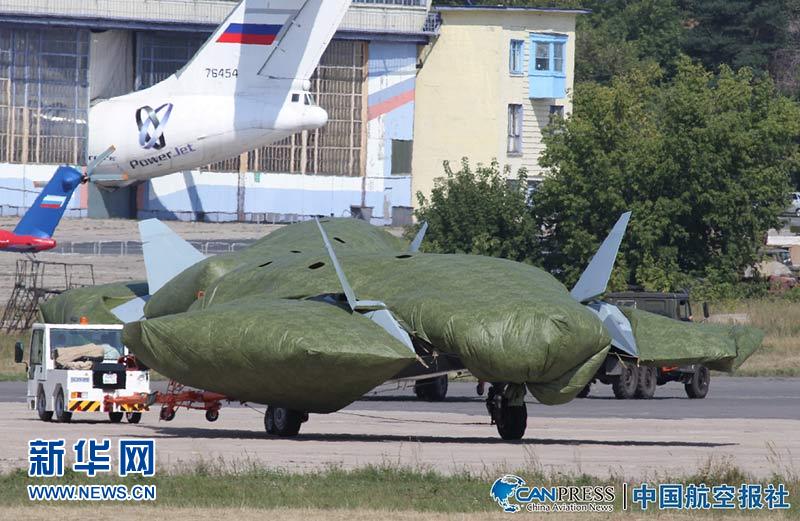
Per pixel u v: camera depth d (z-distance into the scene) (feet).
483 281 272.51
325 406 266.57
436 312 261.85
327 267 289.33
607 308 282.97
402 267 284.00
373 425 312.91
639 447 265.95
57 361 315.58
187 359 258.78
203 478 196.95
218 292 304.09
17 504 175.52
